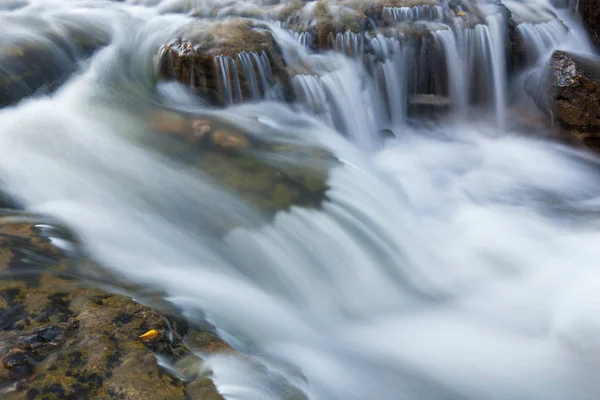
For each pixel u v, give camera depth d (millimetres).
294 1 9969
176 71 7918
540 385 4785
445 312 5590
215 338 3820
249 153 6613
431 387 4676
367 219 6062
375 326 5324
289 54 8797
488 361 4980
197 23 8930
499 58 10133
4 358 3277
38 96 7508
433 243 6492
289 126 7621
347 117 8758
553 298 5719
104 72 8109
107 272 4488
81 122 6871
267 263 5379
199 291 4617
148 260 4949
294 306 5152
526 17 11422
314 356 4531
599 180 8484
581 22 11906
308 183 6223
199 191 5953
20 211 5242
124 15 9742
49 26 8820
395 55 9383
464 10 10102
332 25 9188
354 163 6941
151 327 3664
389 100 9523
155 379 3270
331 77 8633
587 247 6578
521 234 6863
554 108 9312
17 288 3941
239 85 7867
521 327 5395
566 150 9133
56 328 3568
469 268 6273
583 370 4910
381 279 5758
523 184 8289
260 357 3982
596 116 8727
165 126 6910
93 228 5164
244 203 5848
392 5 9766
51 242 4695
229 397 3217
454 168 8648
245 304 4738
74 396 3137
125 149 6441
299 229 5699
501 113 10125
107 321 3666
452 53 9727
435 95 9938
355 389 4402
